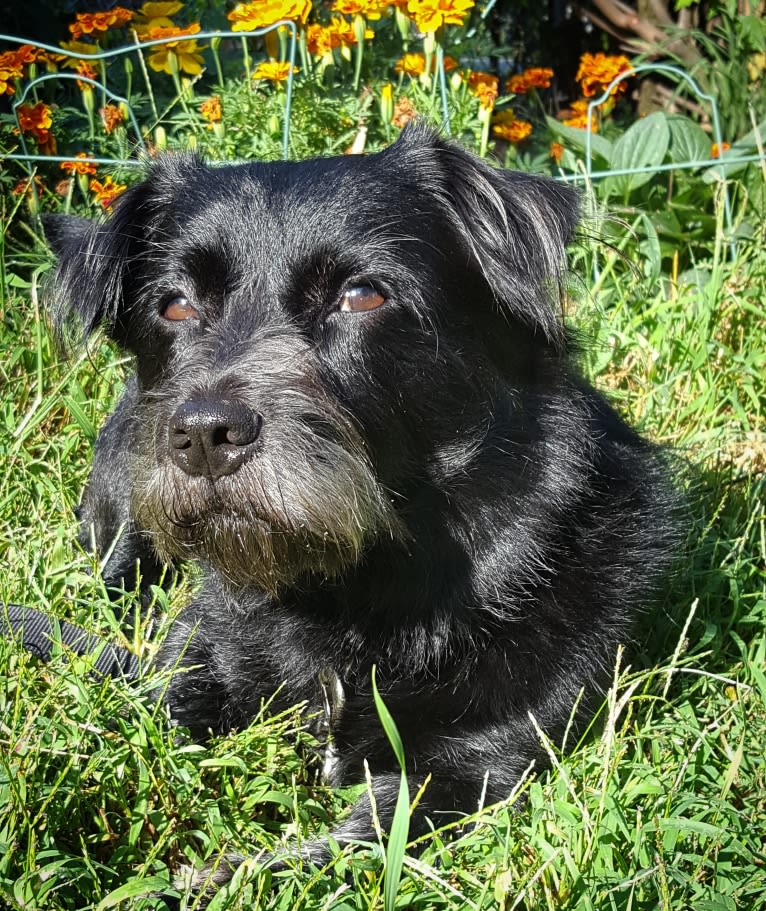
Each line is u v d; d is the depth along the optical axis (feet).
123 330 1.31
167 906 0.87
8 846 0.86
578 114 2.79
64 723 1.03
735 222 2.22
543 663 1.16
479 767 1.11
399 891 0.88
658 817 0.92
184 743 1.10
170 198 1.24
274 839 0.99
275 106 2.08
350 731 1.16
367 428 1.07
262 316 1.08
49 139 2.18
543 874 0.84
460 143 1.24
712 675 1.12
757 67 2.97
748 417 1.85
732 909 0.83
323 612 1.18
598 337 1.83
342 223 1.10
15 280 2.00
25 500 1.55
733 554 1.45
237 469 0.99
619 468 1.32
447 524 1.15
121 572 1.57
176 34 2.12
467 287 1.17
